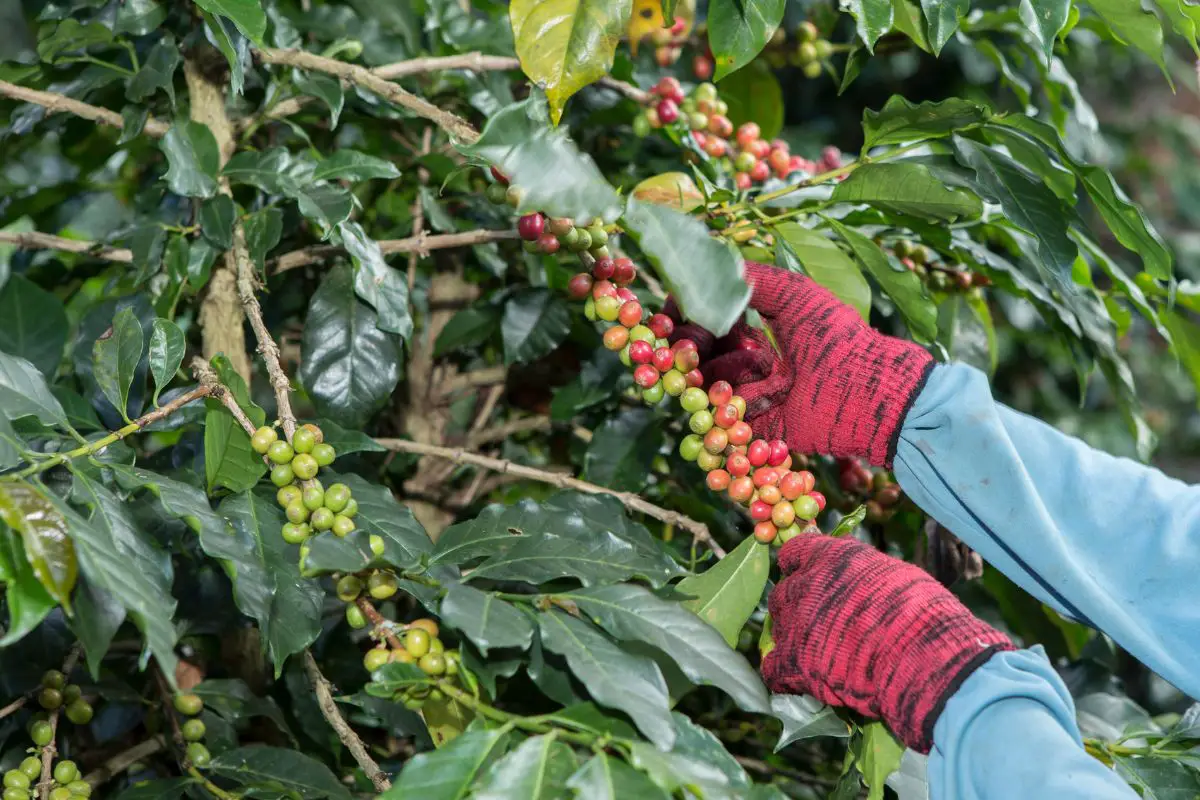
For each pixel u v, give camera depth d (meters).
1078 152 2.72
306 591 1.01
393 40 1.55
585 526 1.03
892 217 1.31
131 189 1.88
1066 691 0.84
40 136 1.60
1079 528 0.94
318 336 1.28
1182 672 0.89
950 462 0.95
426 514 1.65
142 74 1.24
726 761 0.88
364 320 1.29
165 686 1.25
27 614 0.79
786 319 1.03
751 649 1.47
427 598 0.94
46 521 0.77
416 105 1.16
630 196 0.86
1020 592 1.54
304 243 1.58
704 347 1.10
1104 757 1.13
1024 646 1.62
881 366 0.98
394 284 1.22
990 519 0.94
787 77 3.75
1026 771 0.73
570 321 1.48
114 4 1.31
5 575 0.80
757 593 1.05
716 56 1.12
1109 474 0.95
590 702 0.87
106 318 1.33
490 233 1.27
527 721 0.85
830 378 0.99
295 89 1.40
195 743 1.17
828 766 1.58
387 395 1.28
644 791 0.78
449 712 0.97
